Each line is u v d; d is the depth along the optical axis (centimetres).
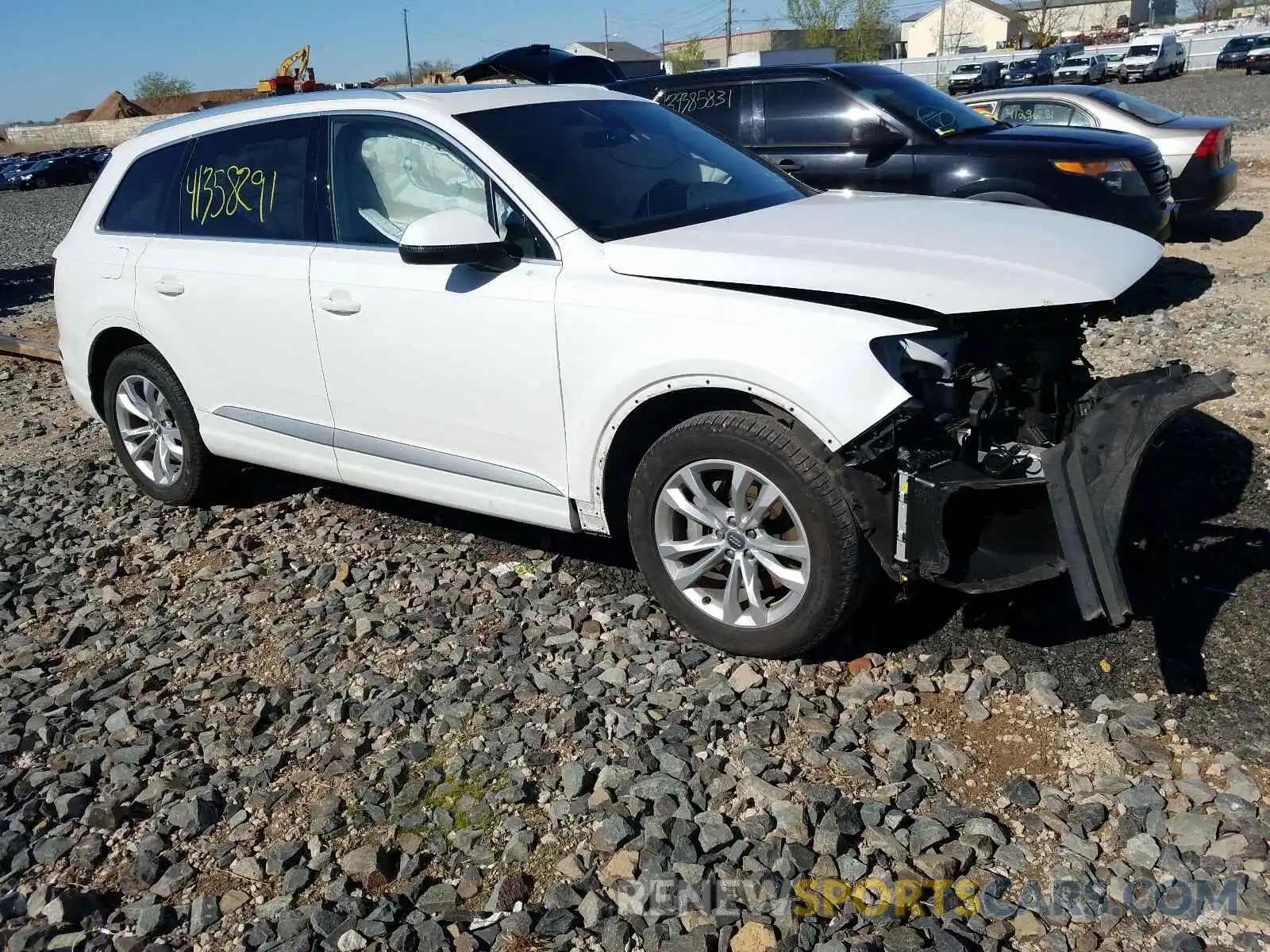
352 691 357
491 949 249
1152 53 4184
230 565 467
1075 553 298
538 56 1280
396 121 415
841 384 306
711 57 8262
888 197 436
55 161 3878
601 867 270
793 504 323
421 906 262
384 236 415
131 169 514
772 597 358
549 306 360
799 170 819
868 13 6281
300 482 558
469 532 477
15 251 1775
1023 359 355
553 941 249
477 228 360
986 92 1104
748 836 276
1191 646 339
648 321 339
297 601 429
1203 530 407
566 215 373
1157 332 668
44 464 625
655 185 409
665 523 359
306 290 426
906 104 802
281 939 254
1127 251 345
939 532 303
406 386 408
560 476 379
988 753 302
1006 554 318
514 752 317
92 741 343
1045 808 278
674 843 274
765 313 320
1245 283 792
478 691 350
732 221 386
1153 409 304
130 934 262
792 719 323
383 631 391
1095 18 8938
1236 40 4331
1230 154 1002
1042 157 760
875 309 317
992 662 339
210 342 469
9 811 311
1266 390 542
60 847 294
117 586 456
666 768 304
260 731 343
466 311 380
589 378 354
